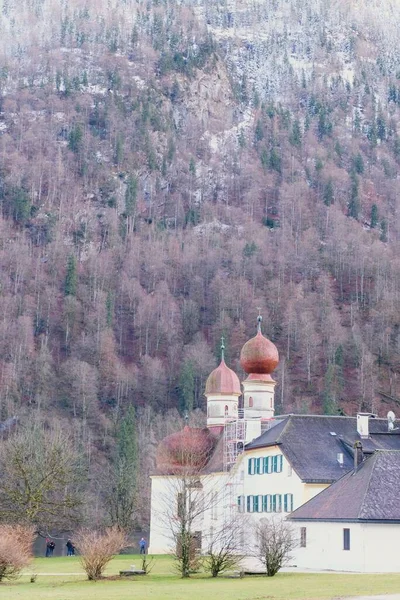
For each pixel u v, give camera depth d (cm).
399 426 19738
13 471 18262
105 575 13275
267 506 18650
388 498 14088
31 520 17775
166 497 18838
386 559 13762
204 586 11200
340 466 17850
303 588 10675
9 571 12231
